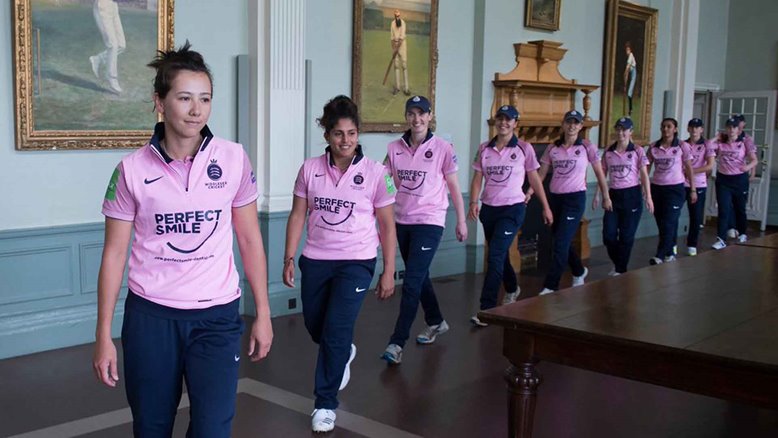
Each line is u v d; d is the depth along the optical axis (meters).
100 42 4.69
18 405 3.72
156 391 2.08
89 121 4.70
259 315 2.23
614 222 6.88
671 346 2.23
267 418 3.59
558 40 8.41
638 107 9.84
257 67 5.48
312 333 3.65
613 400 3.92
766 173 11.84
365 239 3.47
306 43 5.90
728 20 12.52
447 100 7.25
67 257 4.71
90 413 3.63
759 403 2.13
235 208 2.18
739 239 9.72
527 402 2.61
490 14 7.41
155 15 4.92
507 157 5.34
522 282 7.17
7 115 4.41
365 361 4.54
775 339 2.31
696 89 12.12
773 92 11.91
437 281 7.06
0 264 4.42
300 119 5.68
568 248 6.18
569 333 2.43
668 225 7.78
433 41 6.90
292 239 3.54
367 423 3.55
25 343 4.53
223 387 2.08
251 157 5.60
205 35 5.26
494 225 5.42
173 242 2.03
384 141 6.65
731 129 9.31
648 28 9.80
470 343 4.97
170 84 1.93
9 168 4.45
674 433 3.47
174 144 2.02
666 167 7.73
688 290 3.08
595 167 6.36
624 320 2.55
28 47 4.38
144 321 2.04
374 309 5.91
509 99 7.57
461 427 3.51
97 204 4.86
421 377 4.25
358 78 6.26
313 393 3.86
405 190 4.54
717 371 2.19
